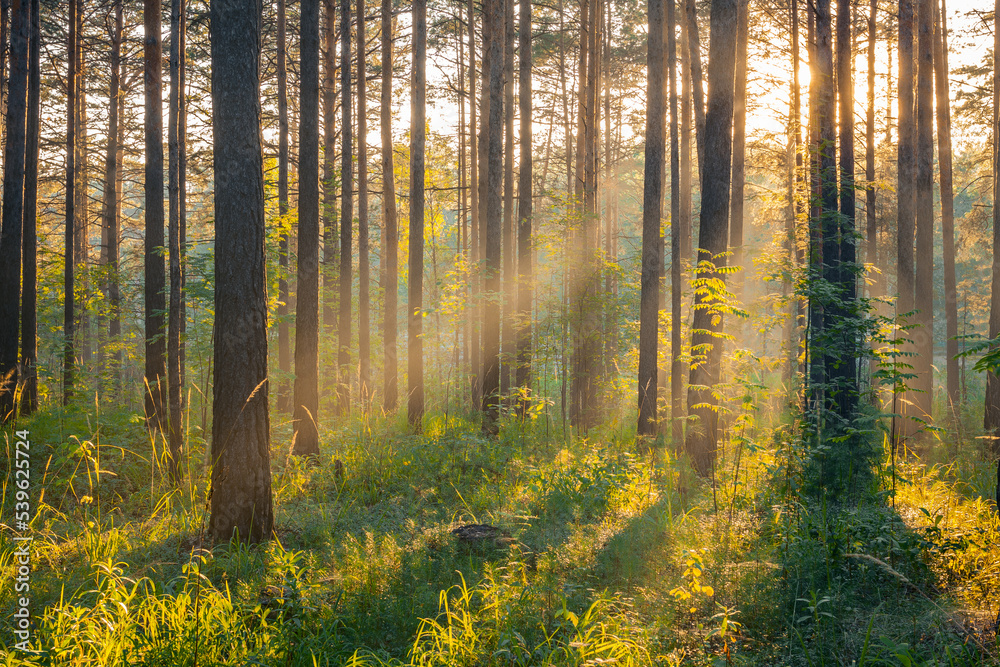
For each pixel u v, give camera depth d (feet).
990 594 15.98
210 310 38.40
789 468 24.85
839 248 36.70
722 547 19.81
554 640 14.29
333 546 21.22
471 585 17.69
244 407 22.20
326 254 67.21
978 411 45.52
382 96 55.83
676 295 45.09
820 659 13.52
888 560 18.04
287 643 14.19
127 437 32.27
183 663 13.11
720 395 25.21
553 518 24.23
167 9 58.13
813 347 28.09
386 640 15.40
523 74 49.26
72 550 20.24
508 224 55.72
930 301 39.60
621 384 54.95
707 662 13.78
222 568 18.94
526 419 46.73
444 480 31.35
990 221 68.74
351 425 40.42
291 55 73.51
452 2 68.23
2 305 38.34
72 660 12.94
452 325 53.52
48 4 53.57
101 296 59.67
